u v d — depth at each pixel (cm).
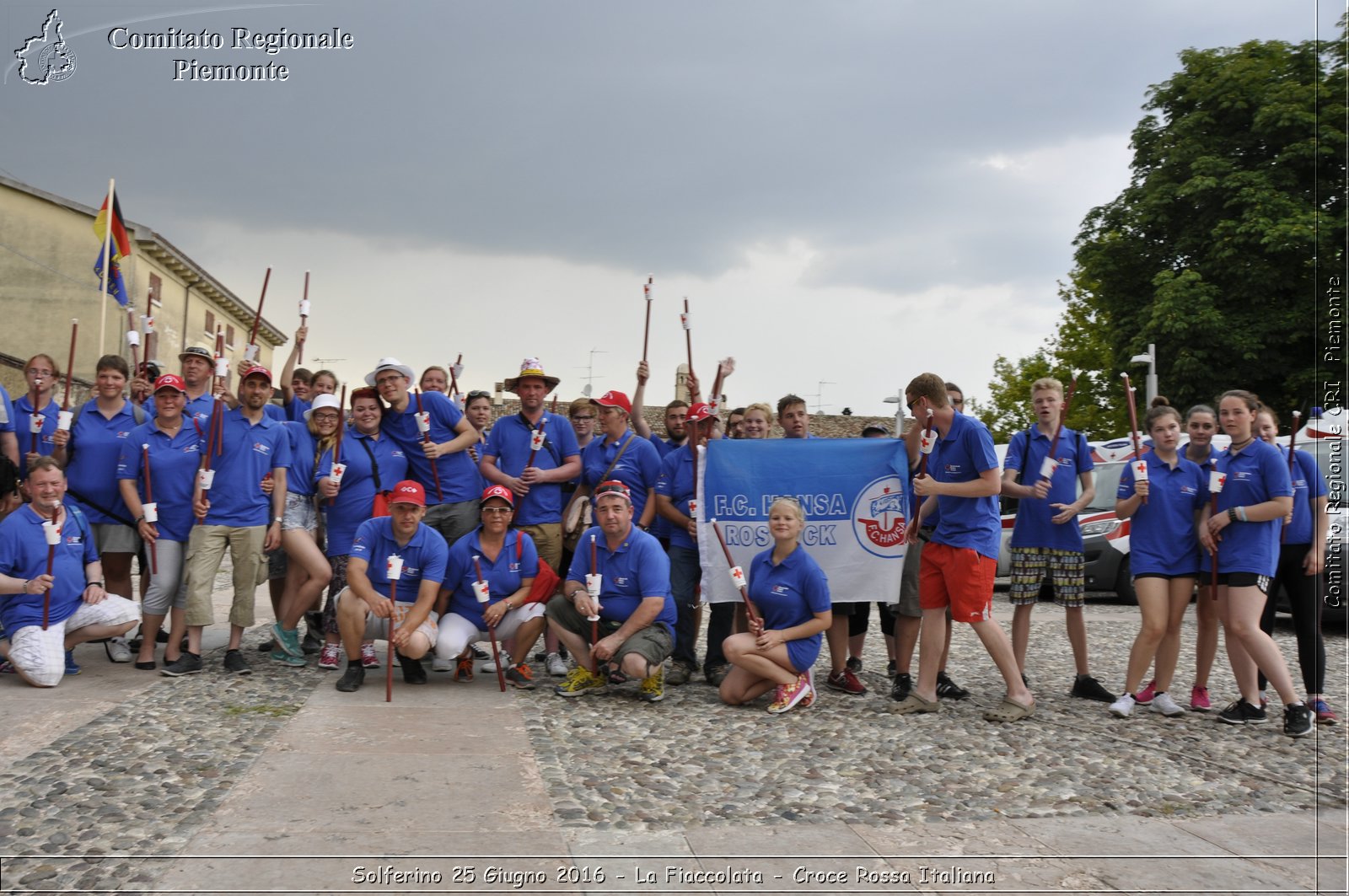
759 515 709
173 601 666
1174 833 413
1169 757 528
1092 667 807
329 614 700
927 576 619
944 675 675
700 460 712
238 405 702
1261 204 2142
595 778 461
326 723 540
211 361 707
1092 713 627
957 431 600
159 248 2577
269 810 404
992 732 572
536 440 740
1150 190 2369
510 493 719
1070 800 452
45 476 622
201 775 443
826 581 626
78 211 2428
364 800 419
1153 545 629
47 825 380
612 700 638
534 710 596
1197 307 2197
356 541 642
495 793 434
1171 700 629
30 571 620
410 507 632
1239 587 597
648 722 579
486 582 654
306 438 707
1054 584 680
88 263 2444
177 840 370
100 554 705
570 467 755
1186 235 2308
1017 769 498
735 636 618
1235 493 606
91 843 365
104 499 695
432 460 719
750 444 718
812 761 502
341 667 709
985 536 601
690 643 717
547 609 661
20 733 501
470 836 383
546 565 671
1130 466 641
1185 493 624
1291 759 529
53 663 604
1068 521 672
